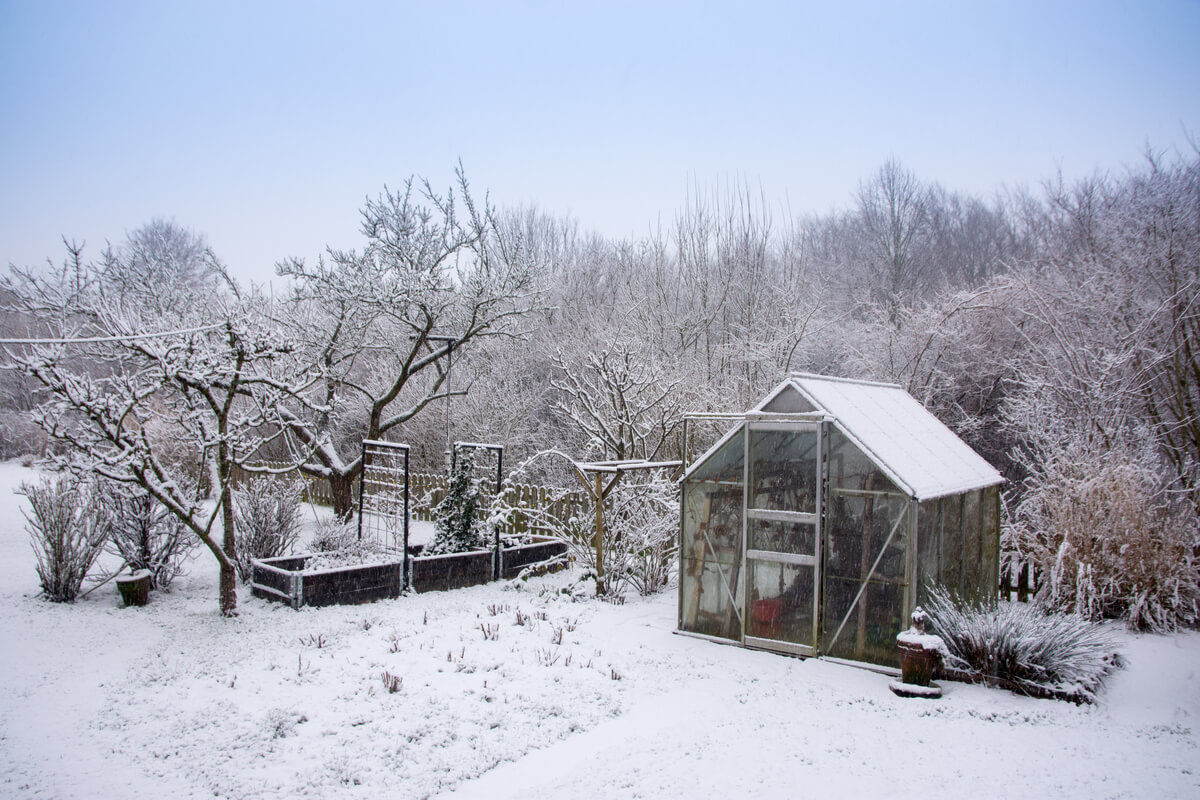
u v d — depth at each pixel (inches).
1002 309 799.1
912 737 268.7
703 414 514.0
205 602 450.0
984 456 842.2
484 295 704.4
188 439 498.6
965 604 358.3
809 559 356.5
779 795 228.2
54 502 443.8
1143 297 722.2
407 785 234.8
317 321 729.6
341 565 476.7
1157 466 551.2
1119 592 409.1
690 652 366.6
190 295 677.9
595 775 241.3
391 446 495.5
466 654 358.6
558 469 828.0
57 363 386.0
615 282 1264.8
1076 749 258.4
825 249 1568.7
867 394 416.2
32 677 322.0
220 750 257.0
